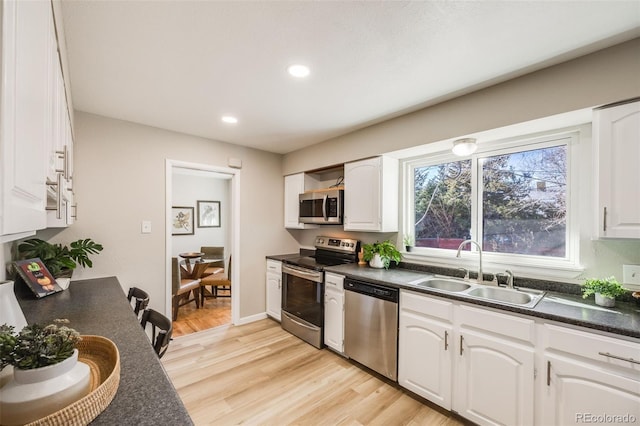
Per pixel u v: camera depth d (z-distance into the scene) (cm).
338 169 355
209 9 126
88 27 137
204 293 473
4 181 48
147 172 285
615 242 180
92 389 79
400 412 197
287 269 340
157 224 291
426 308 205
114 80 191
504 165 237
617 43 150
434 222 283
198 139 321
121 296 194
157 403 79
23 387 65
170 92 210
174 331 334
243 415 193
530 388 158
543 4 123
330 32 143
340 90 206
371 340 242
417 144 243
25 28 61
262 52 160
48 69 86
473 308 181
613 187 152
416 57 165
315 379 237
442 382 196
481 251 227
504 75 184
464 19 133
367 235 332
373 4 124
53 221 148
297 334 320
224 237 620
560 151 207
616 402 133
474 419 180
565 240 205
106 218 262
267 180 388
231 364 260
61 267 223
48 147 87
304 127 289
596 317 146
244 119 266
